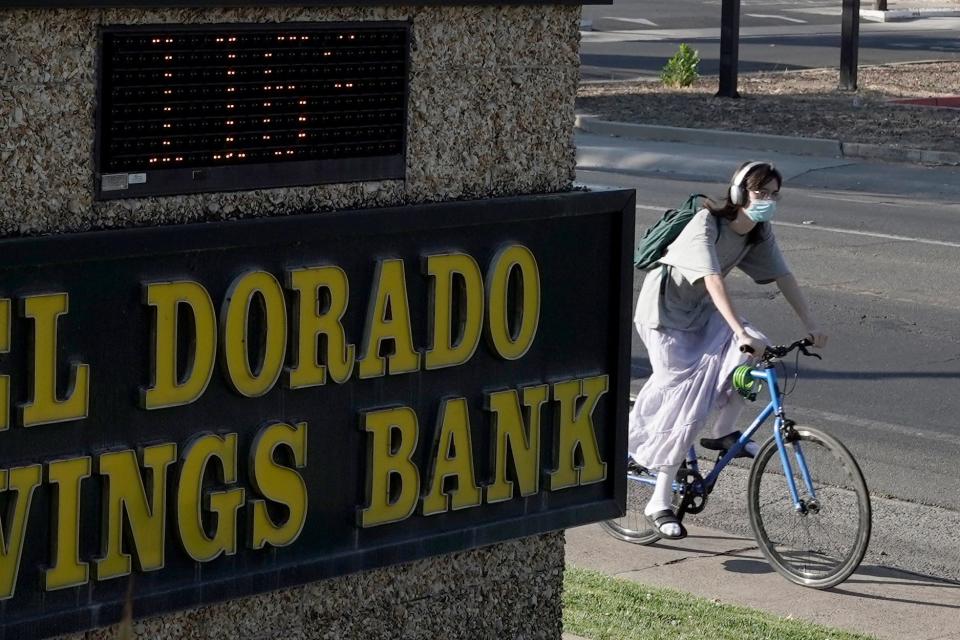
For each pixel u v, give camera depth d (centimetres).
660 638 616
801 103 3014
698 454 980
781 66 3822
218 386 411
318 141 432
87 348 387
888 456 1005
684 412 774
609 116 2844
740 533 845
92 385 388
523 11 474
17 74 375
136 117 396
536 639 510
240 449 418
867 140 2556
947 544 841
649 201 2084
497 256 464
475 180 471
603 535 838
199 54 405
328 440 435
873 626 704
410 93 450
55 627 386
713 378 774
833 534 776
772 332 1352
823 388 1171
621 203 491
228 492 413
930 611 731
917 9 5872
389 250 443
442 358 455
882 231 1864
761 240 778
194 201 411
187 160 407
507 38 471
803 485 812
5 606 379
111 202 396
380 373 441
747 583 761
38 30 377
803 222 1920
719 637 625
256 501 419
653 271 791
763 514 839
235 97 413
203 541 409
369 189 446
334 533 439
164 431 403
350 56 434
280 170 425
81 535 390
